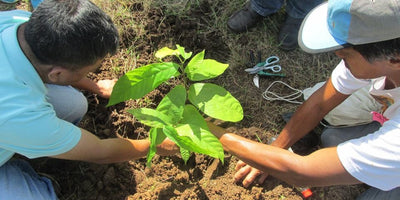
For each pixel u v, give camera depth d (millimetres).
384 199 1631
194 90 1650
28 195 1481
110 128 1986
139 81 1575
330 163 1281
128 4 2426
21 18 1370
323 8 1274
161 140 1539
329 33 1163
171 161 1929
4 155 1397
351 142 1254
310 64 2316
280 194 1801
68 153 1338
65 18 1081
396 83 1240
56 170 1852
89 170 1847
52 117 1249
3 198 1429
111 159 1537
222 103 1600
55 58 1119
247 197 1802
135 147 1612
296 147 1948
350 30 1054
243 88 2217
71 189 1814
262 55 2355
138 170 1890
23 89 1156
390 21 951
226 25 2426
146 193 1784
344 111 1887
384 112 1501
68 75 1230
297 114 1731
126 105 2027
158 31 2350
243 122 2109
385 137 1166
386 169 1168
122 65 2215
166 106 1591
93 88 1980
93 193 1799
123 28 2311
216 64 1680
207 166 1938
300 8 2244
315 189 1841
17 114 1140
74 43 1093
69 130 1301
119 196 1802
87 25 1107
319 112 1699
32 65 1162
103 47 1174
